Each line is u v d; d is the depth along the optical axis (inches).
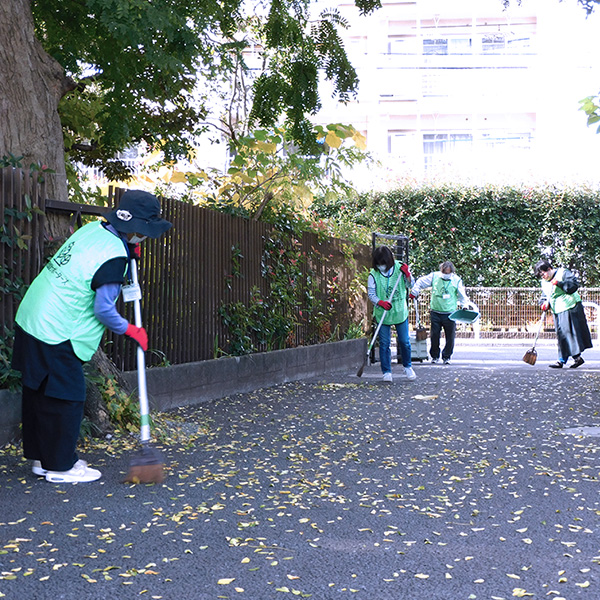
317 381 430.9
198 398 335.0
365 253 590.2
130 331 189.0
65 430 185.5
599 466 211.0
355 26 1210.0
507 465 211.9
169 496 175.5
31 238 244.7
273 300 427.8
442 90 1219.9
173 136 442.9
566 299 509.0
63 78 283.3
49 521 155.0
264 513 163.3
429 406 326.6
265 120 378.6
